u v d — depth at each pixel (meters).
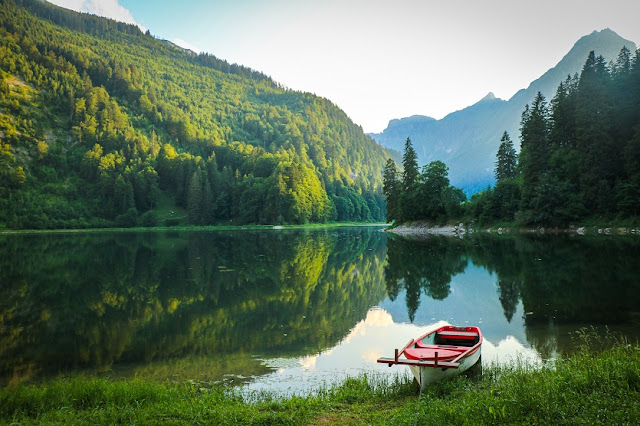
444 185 94.62
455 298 26.25
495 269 36.06
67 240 80.00
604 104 69.38
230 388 12.75
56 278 35.31
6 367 15.52
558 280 29.69
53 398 10.94
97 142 168.25
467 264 39.81
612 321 19.45
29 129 161.75
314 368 14.79
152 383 12.30
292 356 16.23
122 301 26.88
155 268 41.06
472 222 86.50
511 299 25.02
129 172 149.00
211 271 39.06
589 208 70.38
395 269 39.16
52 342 18.55
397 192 108.69
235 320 22.16
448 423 8.23
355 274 36.97
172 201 157.50
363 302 26.12
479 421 8.06
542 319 20.33
